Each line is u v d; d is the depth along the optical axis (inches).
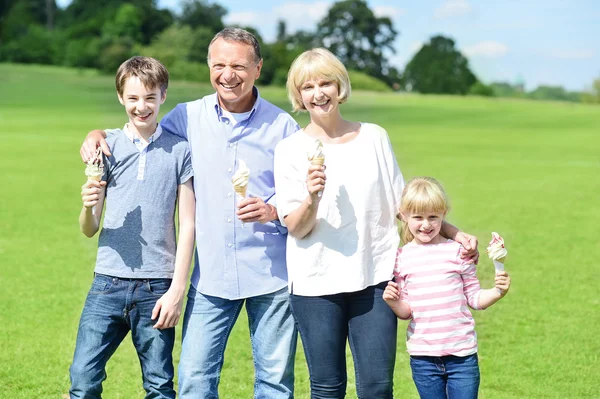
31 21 4239.7
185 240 159.6
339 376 151.9
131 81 156.3
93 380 154.8
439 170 719.7
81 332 155.7
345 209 150.9
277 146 157.2
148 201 158.1
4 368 217.9
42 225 443.5
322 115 152.0
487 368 221.3
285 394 164.1
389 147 158.1
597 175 682.8
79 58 3221.0
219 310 161.3
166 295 155.4
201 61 3203.7
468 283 154.2
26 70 2992.1
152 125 160.9
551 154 878.4
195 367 158.9
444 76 4252.0
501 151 909.8
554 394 201.9
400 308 150.2
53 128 1169.4
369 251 151.9
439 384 153.4
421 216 153.5
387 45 4682.6
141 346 158.4
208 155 161.3
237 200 159.3
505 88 4397.1
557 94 4352.9
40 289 305.3
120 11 3659.0
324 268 150.2
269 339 162.4
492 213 489.4
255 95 164.9
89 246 387.9
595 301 291.9
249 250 160.1
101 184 153.6
